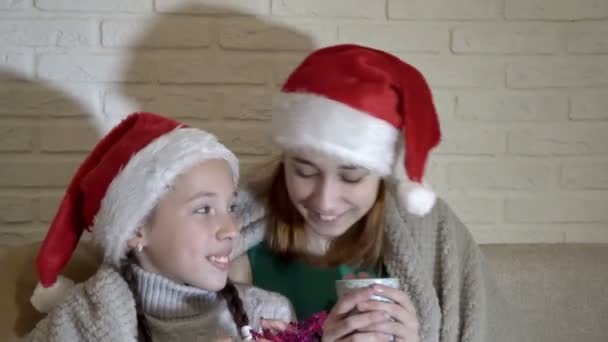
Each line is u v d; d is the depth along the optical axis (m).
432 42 1.46
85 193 1.13
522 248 1.40
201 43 1.44
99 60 1.44
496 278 1.35
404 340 1.02
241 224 1.29
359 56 1.11
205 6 1.43
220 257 1.12
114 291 1.09
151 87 1.45
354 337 1.00
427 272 1.25
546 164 1.52
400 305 1.02
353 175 1.11
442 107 1.49
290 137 1.10
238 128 1.47
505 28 1.47
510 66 1.48
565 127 1.51
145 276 1.12
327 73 1.09
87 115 1.45
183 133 1.10
